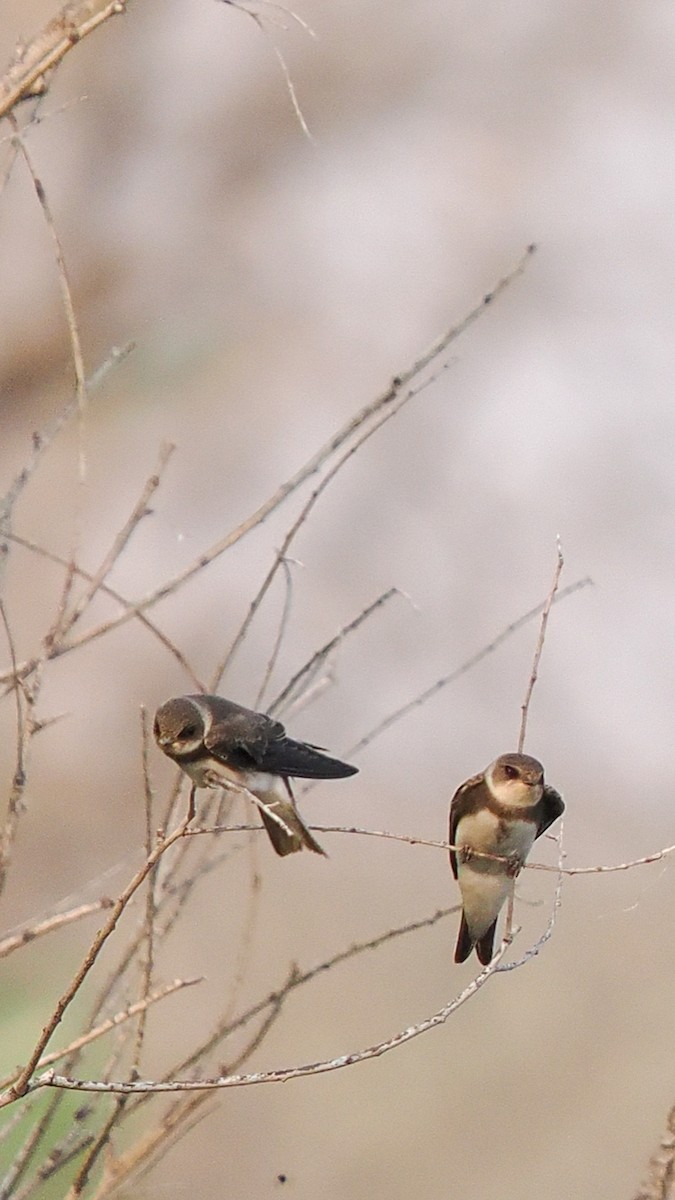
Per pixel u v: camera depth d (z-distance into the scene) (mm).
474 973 12500
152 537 16156
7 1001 9734
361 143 19531
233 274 18328
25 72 5992
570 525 16500
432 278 18391
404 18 20203
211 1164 10656
